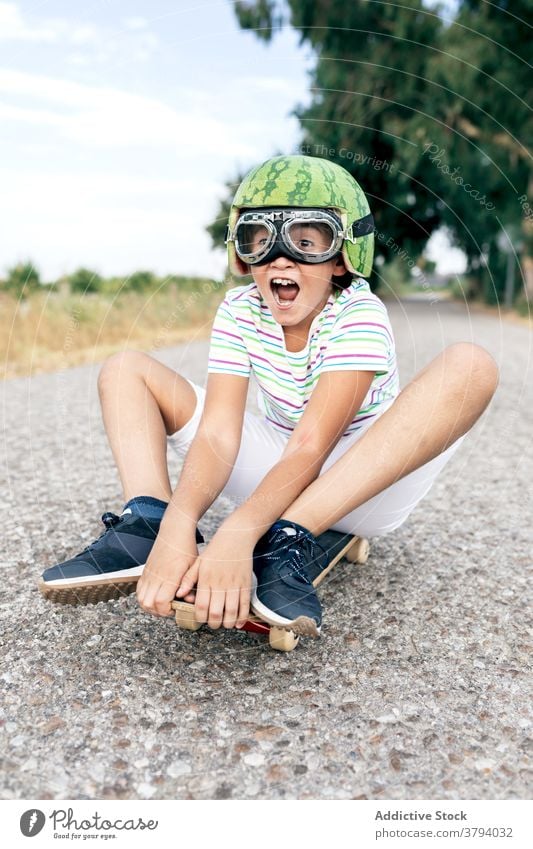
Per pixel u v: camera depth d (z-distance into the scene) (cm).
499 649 135
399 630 141
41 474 255
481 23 871
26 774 100
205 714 114
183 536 127
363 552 172
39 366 517
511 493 238
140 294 638
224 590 118
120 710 114
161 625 142
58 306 585
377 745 107
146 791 98
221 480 138
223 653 132
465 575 169
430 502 227
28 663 127
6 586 159
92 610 148
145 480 141
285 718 113
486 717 114
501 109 919
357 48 865
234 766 103
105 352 564
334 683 123
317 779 100
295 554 124
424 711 115
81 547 183
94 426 337
